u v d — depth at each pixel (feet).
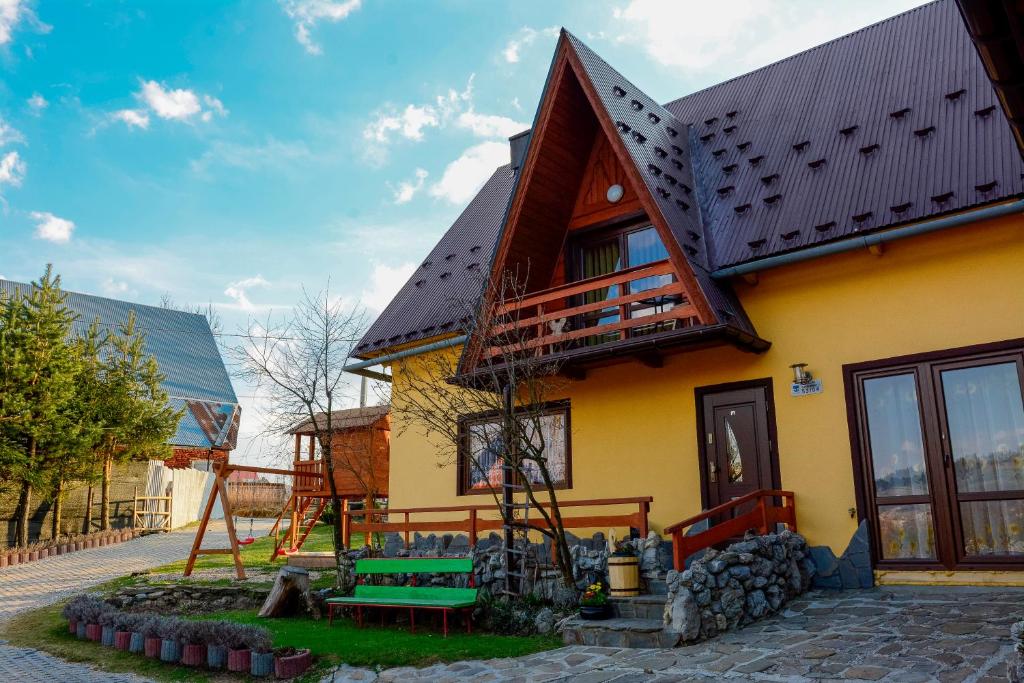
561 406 44.42
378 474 60.95
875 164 36.19
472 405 46.26
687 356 39.68
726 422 37.91
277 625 36.88
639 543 33.32
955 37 39.96
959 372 32.07
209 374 112.88
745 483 36.73
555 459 44.19
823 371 35.24
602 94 39.78
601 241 45.11
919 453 32.40
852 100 41.09
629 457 40.81
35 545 73.82
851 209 34.78
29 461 71.67
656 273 36.83
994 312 31.40
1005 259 31.48
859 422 33.91
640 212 42.55
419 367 50.29
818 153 39.19
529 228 43.70
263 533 89.20
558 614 31.63
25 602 47.60
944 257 32.91
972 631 23.91
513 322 40.32
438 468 48.78
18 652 34.58
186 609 44.19
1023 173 30.50
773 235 36.60
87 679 29.48
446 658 28.12
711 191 41.98
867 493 33.17
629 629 27.55
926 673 20.48
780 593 30.50
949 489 31.40
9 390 70.64
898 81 40.01
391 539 49.75
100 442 81.25
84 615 37.24
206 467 112.47
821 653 23.43
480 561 37.32
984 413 31.22
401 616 36.81
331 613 36.78
